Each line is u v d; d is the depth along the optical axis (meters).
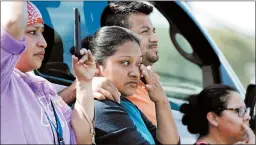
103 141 4.46
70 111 4.30
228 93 6.57
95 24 6.42
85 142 4.21
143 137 4.62
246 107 6.86
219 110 6.51
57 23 6.17
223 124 6.52
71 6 6.33
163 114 5.22
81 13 6.36
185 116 6.66
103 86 4.61
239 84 7.94
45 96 4.14
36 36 4.14
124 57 4.70
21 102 3.82
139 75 4.80
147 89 5.19
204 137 6.57
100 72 4.73
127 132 4.49
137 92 5.64
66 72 6.00
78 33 4.24
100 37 4.76
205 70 7.91
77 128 4.20
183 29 7.96
